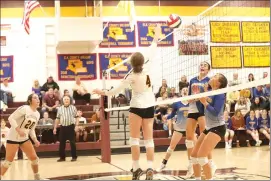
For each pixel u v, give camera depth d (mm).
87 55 16438
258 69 14016
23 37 16000
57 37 14602
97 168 8742
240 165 8352
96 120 13188
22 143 6203
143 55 5590
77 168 8922
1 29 15938
